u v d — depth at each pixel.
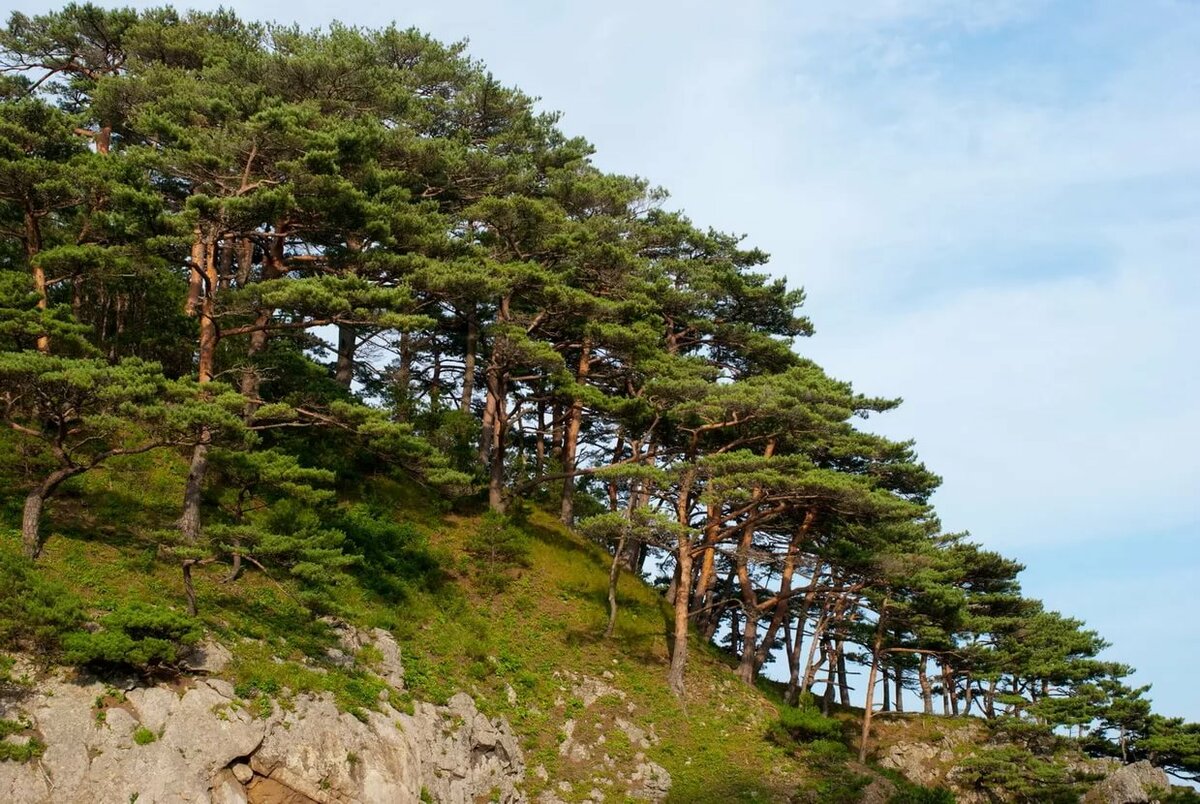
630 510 43.38
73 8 48.47
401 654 35.16
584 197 50.03
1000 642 52.91
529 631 41.41
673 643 44.81
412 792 29.69
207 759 26.17
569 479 49.16
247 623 31.12
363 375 52.34
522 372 50.09
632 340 43.34
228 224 34.06
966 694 56.34
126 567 31.05
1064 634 55.88
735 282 48.66
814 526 45.91
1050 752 49.19
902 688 57.22
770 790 38.78
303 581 32.38
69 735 24.78
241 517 33.41
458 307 46.91
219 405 29.19
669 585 55.25
